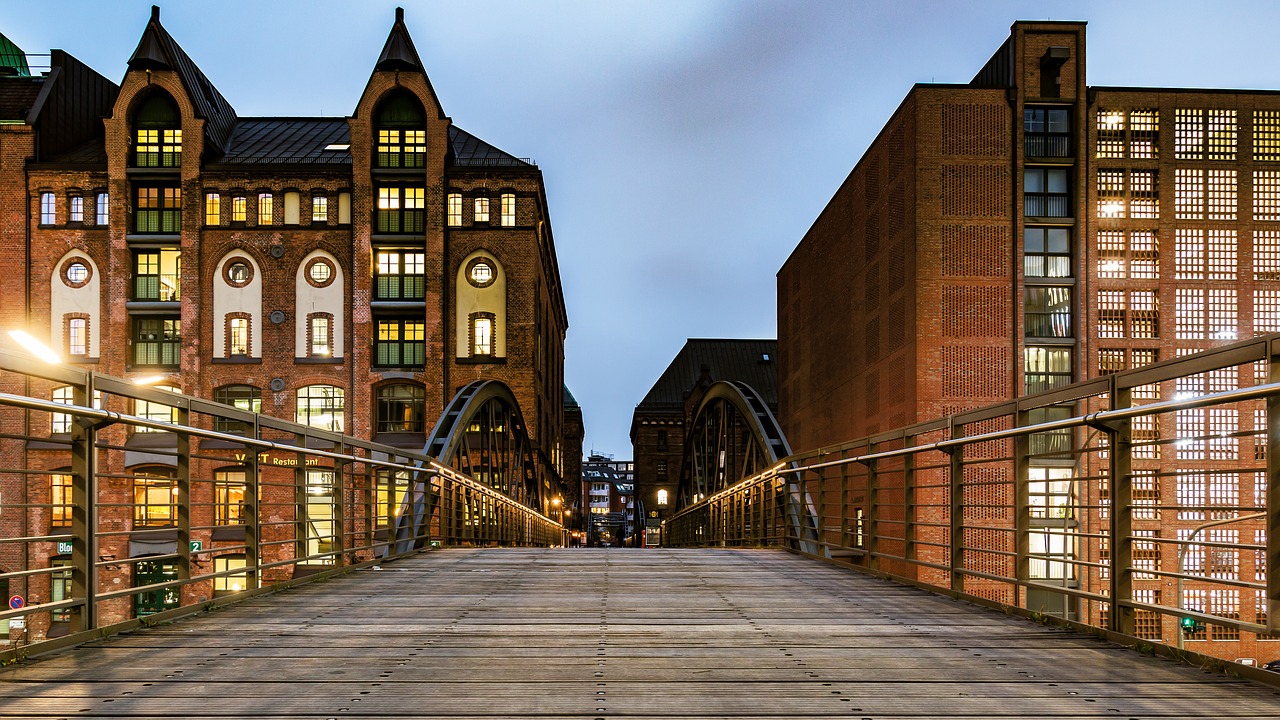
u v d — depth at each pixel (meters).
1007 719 3.99
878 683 4.68
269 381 36.28
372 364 36.78
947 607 7.77
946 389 33.06
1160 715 4.06
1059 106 34.41
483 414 28.53
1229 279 34.38
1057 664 5.20
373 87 37.19
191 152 36.75
